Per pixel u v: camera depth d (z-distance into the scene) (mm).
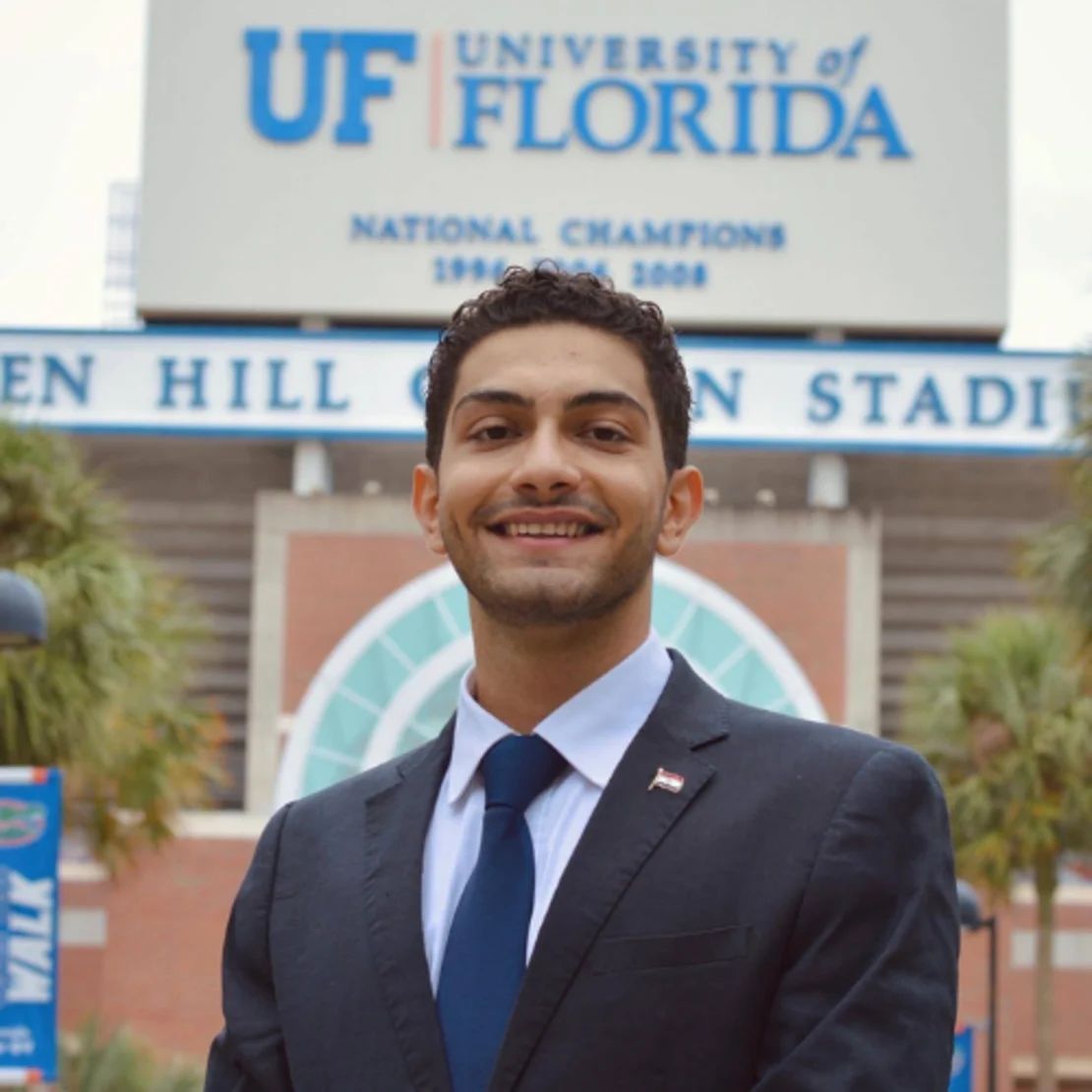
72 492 18969
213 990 34344
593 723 3664
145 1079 20266
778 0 38531
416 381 37344
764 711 3750
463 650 35406
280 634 36500
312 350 37406
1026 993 34875
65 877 34500
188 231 38500
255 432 37250
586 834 3506
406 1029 3473
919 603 39344
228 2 38844
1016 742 24797
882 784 3523
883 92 38594
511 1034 3359
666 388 3850
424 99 38531
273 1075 3652
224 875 34656
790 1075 3291
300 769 35312
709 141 38312
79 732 18312
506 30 38562
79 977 34250
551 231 38281
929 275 38312
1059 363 37125
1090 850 25359
